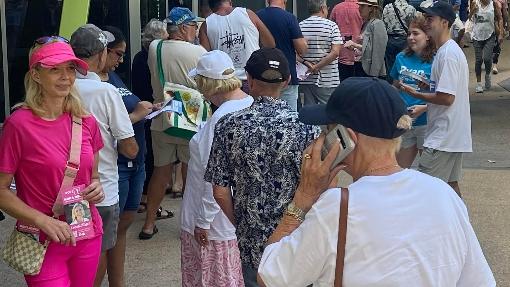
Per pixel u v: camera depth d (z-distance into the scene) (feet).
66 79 10.96
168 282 17.90
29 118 10.94
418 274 7.16
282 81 10.96
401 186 7.34
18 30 30.81
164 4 34.27
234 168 10.77
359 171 7.62
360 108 7.38
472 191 25.59
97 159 11.91
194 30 21.04
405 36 32.17
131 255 19.77
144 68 21.74
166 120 18.80
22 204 10.89
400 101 7.45
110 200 14.15
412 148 20.66
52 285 11.22
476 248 7.54
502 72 54.24
